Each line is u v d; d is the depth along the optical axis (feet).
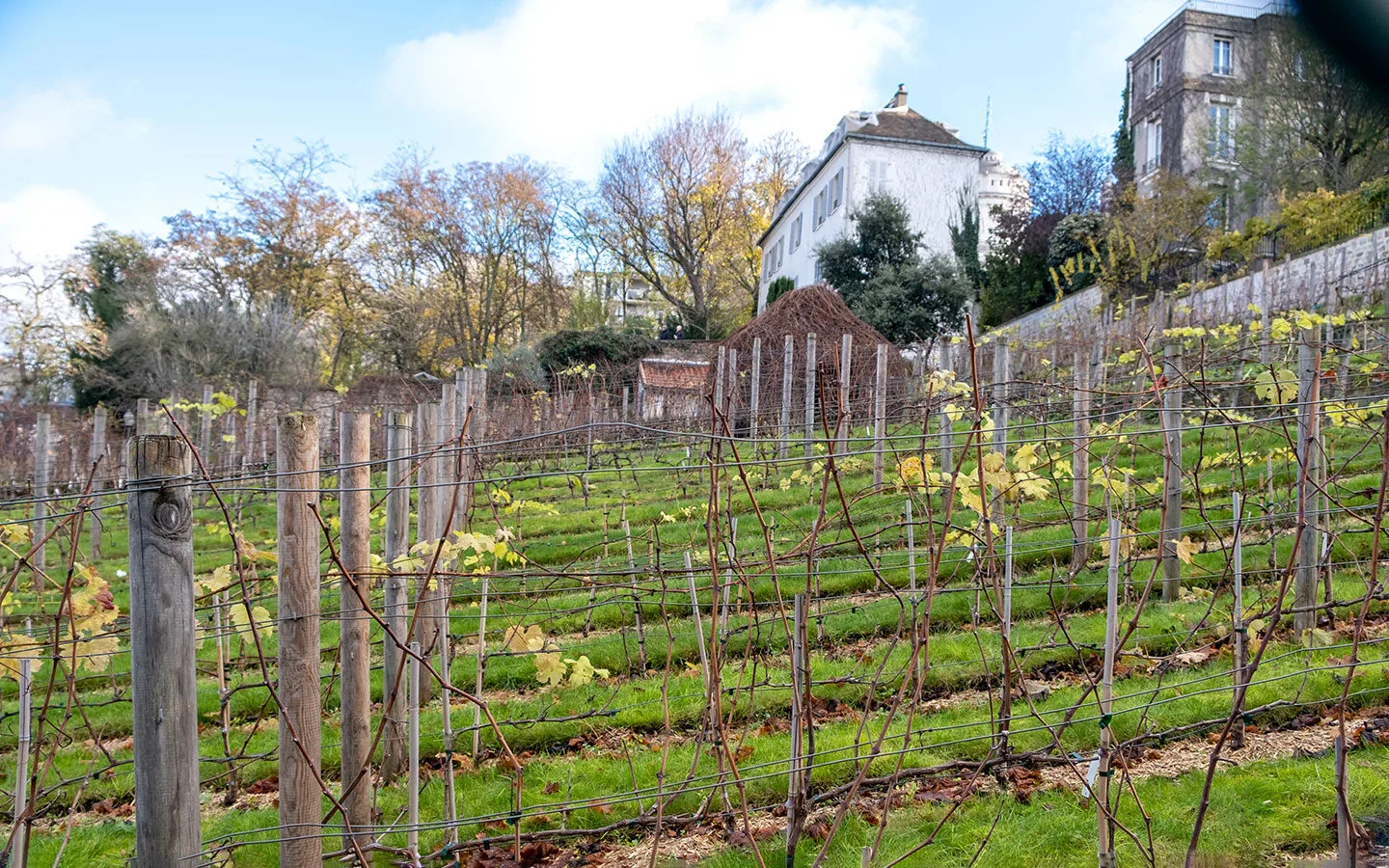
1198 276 79.41
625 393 59.82
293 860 11.05
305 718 11.28
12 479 48.52
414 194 133.18
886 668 19.10
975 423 10.59
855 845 12.94
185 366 97.55
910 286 91.30
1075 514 23.75
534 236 138.31
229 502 41.01
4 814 16.08
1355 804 12.66
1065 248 97.71
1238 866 11.58
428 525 24.23
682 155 143.43
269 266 130.11
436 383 79.20
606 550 29.73
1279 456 26.40
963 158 106.01
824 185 114.21
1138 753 14.96
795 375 54.65
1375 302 44.47
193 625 9.12
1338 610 19.65
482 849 13.46
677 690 19.15
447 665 13.57
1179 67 103.55
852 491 33.37
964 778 14.53
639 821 13.03
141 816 8.86
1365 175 70.23
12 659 11.73
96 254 117.39
